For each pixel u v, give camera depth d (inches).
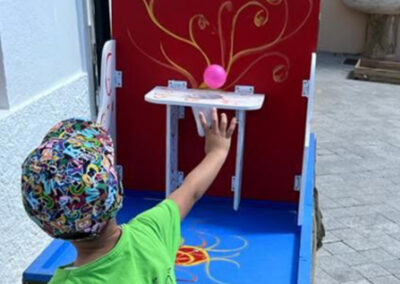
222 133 57.7
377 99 247.8
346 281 109.8
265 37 83.1
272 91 85.3
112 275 40.9
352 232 128.8
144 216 47.3
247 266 73.2
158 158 92.1
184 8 84.0
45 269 70.7
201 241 79.3
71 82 89.5
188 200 51.4
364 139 193.5
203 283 69.2
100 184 38.0
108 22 109.8
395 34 314.7
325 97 248.4
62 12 86.4
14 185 72.2
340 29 344.5
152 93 83.3
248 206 90.6
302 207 82.0
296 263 74.1
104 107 85.2
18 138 72.6
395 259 118.3
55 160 37.7
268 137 87.4
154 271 43.1
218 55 85.1
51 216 37.7
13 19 71.9
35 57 78.1
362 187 153.8
